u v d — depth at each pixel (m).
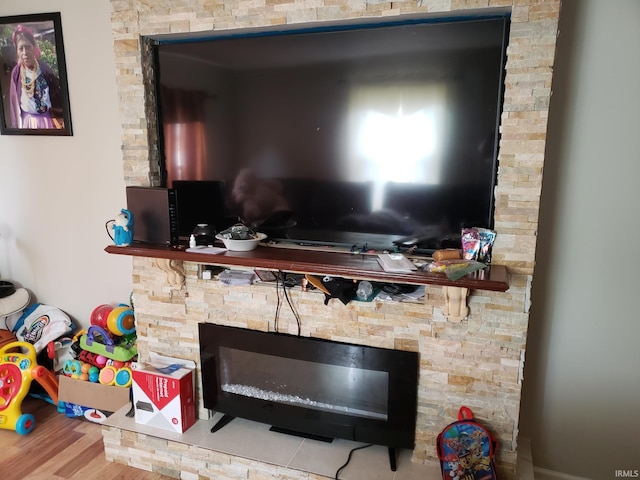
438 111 1.68
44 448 2.28
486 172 1.66
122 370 2.35
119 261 2.64
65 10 2.43
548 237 1.87
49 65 2.51
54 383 2.55
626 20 1.67
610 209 1.79
